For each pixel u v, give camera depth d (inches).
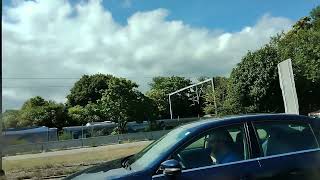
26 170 799.1
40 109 3250.5
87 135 2755.9
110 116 2876.5
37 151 1879.9
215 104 2255.2
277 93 1720.0
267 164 224.4
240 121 233.0
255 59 1740.9
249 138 229.0
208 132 225.8
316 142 242.1
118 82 2854.3
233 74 1831.9
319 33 1855.3
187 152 218.2
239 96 1790.1
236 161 221.6
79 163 888.9
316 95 1779.0
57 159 1088.2
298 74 1727.4
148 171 208.1
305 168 231.5
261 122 236.2
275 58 1717.5
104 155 1109.1
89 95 4212.6
